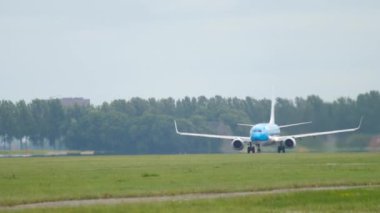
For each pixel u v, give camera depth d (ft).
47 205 329.11
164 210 297.12
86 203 334.85
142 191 378.73
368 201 335.67
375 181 436.35
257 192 383.86
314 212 301.02
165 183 428.15
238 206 315.37
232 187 397.60
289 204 324.39
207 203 322.14
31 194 367.04
